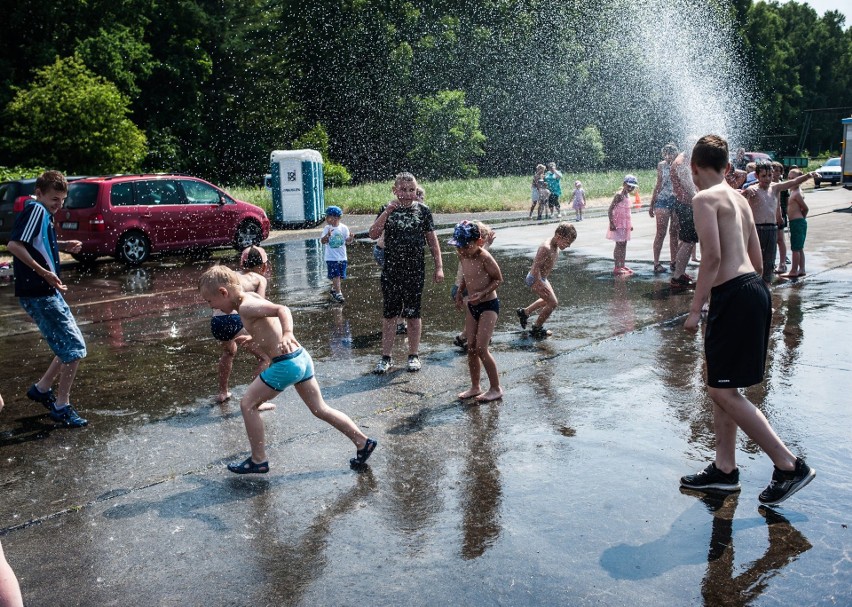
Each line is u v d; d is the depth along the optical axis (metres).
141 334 8.36
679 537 3.52
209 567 3.38
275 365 4.32
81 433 5.19
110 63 35.88
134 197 15.04
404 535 3.62
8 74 34.12
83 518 3.90
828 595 3.02
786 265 11.60
